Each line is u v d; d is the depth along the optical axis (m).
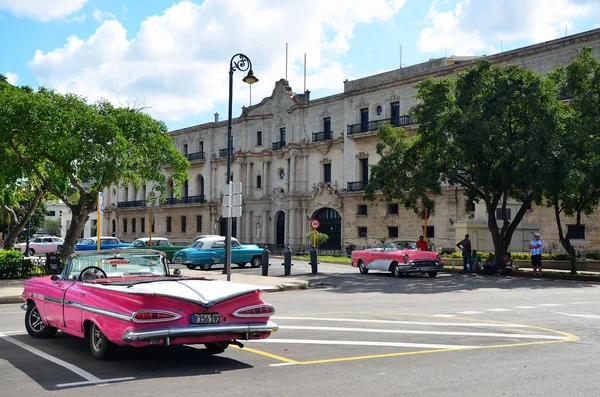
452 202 44.69
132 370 7.75
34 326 10.38
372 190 32.19
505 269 29.27
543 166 26.02
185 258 32.19
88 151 22.27
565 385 6.97
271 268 33.25
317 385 6.95
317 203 54.84
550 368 7.91
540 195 27.88
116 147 22.47
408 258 26.69
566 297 18.16
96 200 24.53
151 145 25.12
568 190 25.77
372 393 6.59
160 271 10.12
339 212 52.94
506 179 28.28
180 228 70.06
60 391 6.68
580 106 27.78
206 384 7.00
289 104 58.75
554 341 10.02
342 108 53.44
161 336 7.50
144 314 7.51
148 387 6.85
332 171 54.16
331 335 10.54
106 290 8.11
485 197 30.41
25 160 23.11
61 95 23.84
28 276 22.31
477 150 27.52
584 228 38.25
